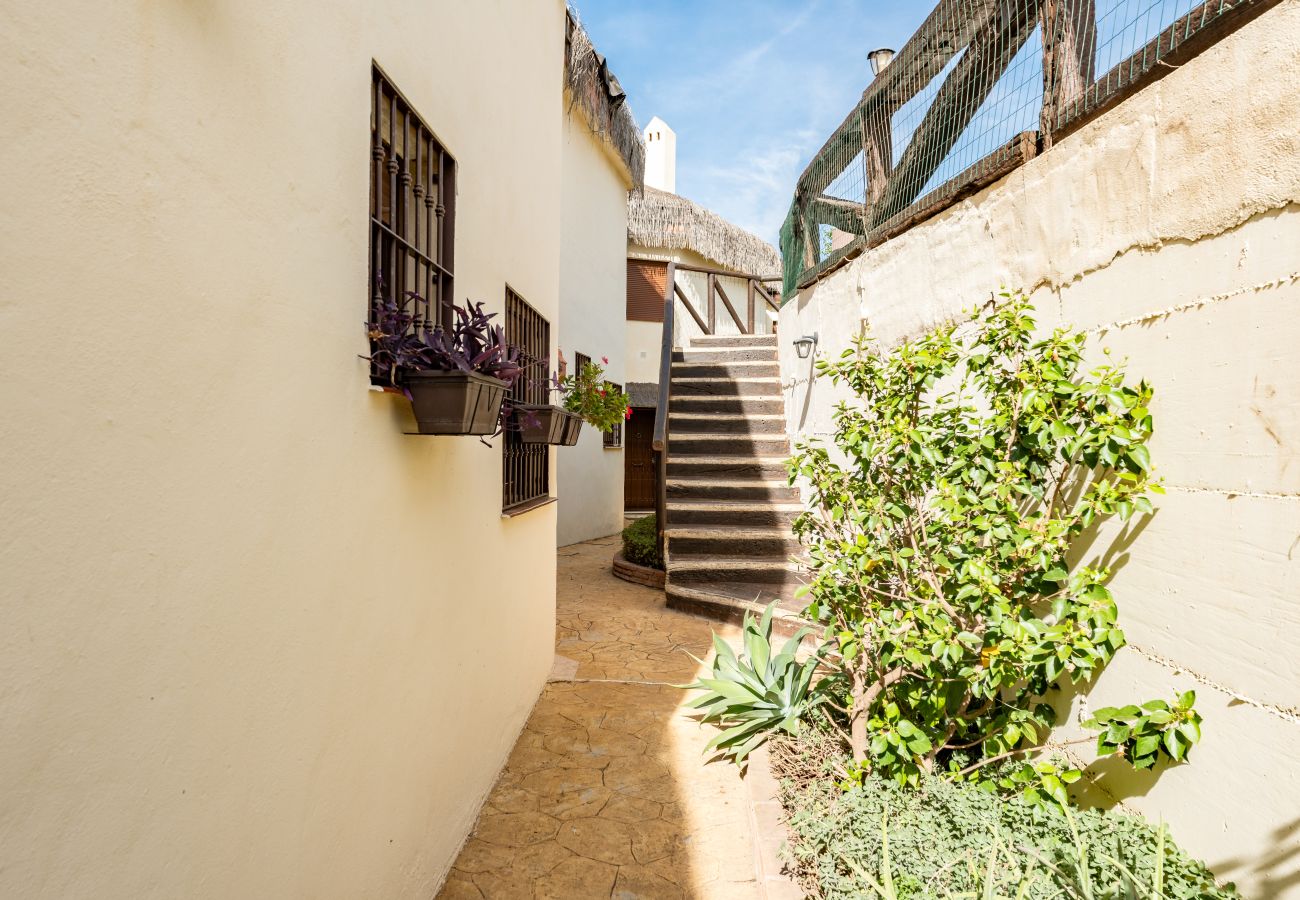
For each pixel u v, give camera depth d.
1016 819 2.18
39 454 0.91
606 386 4.49
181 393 1.18
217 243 1.27
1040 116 2.83
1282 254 1.66
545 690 4.46
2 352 0.86
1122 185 2.27
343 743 1.80
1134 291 2.20
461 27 2.66
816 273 6.11
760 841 2.62
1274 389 1.67
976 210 3.34
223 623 1.30
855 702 2.94
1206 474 1.87
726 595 6.02
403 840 2.21
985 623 2.37
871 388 3.13
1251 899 1.67
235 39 1.31
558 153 4.80
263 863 1.44
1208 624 1.84
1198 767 1.86
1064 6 2.68
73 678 0.96
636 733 3.86
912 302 4.11
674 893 2.55
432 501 2.44
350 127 1.79
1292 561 1.60
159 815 1.13
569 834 2.91
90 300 0.99
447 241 2.57
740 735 3.59
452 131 2.58
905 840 2.13
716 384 8.25
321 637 1.68
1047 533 2.24
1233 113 1.81
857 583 2.80
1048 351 2.36
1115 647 2.12
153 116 1.10
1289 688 1.60
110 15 1.01
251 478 1.39
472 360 2.10
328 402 1.70
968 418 2.76
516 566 3.70
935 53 3.87
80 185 0.97
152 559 1.12
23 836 0.89
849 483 3.14
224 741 1.31
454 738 2.71
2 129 0.85
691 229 12.87
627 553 8.17
